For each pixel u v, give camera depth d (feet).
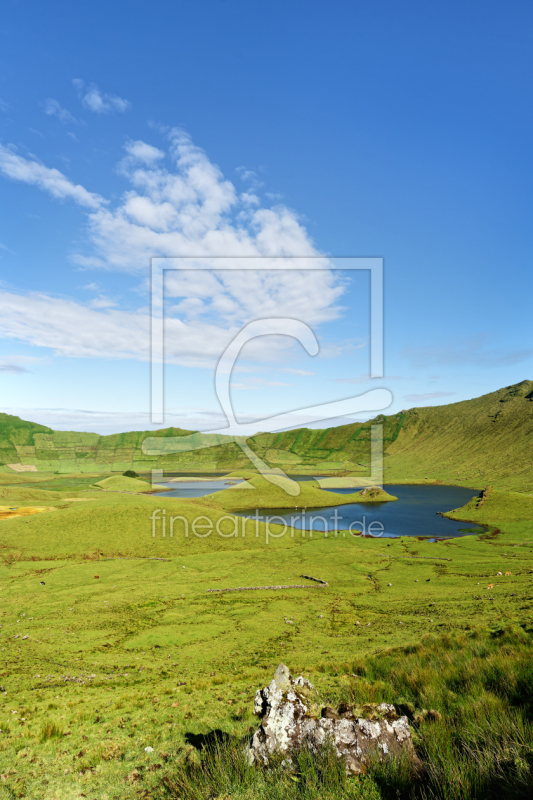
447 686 38.60
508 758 20.85
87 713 50.37
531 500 462.19
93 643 112.37
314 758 23.86
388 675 49.42
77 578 204.44
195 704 49.88
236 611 147.54
